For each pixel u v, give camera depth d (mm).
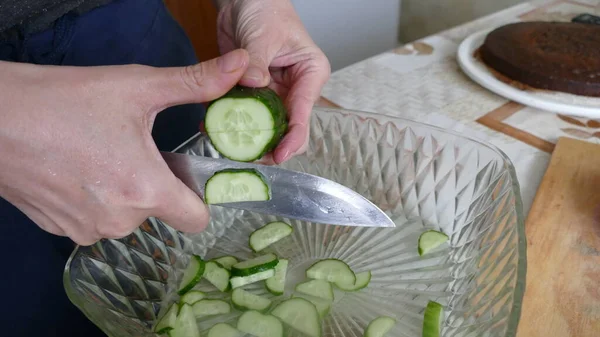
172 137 520
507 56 569
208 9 1075
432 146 419
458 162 409
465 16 988
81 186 299
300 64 415
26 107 280
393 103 555
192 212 337
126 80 292
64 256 474
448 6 1009
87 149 289
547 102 518
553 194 412
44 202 311
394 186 435
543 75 533
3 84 281
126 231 327
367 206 349
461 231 394
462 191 404
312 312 357
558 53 565
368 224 352
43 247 457
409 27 1125
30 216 334
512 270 311
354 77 610
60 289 475
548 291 345
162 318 357
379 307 368
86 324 490
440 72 615
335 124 450
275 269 389
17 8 395
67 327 486
